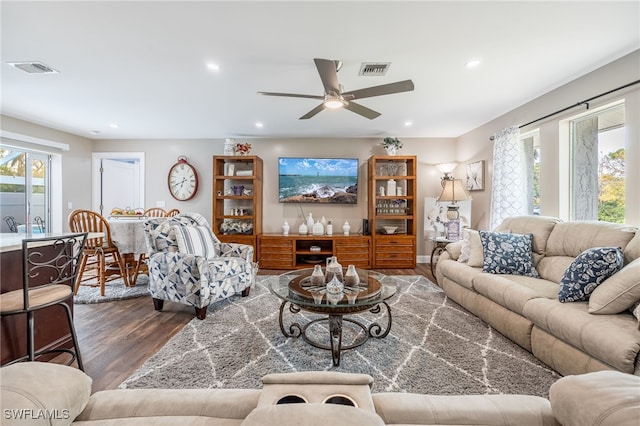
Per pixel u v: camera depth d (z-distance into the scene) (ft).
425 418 2.62
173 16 6.11
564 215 9.75
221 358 6.37
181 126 14.71
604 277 5.80
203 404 2.82
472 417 2.60
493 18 6.19
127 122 14.01
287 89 9.89
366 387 2.88
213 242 11.07
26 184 14.23
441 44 7.17
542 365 6.08
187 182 17.21
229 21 6.28
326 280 7.57
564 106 9.55
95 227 10.96
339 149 17.11
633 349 4.37
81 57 7.81
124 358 6.42
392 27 6.49
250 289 11.30
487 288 7.85
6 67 8.38
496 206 12.14
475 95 10.51
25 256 4.70
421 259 17.02
